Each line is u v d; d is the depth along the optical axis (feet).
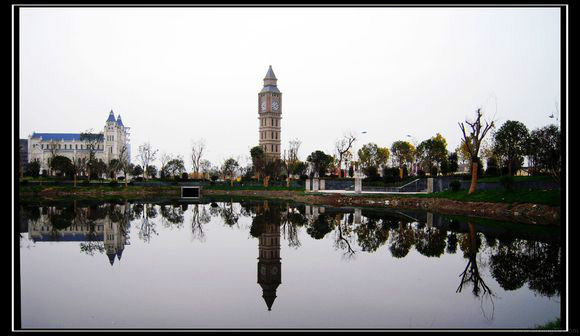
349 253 87.04
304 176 347.56
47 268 75.82
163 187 345.72
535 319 48.78
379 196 206.28
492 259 78.33
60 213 173.58
